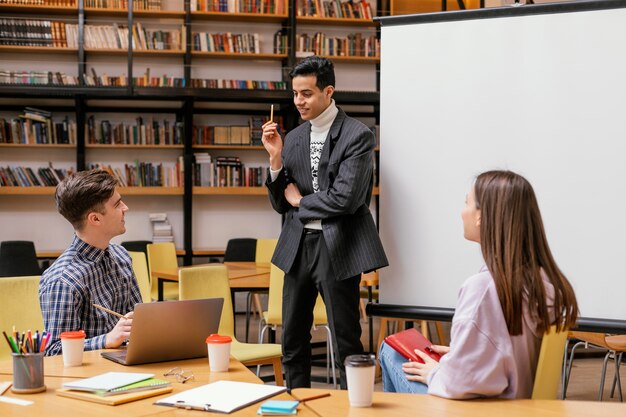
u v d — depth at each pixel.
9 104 8.13
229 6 8.12
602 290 3.09
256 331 7.12
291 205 3.21
